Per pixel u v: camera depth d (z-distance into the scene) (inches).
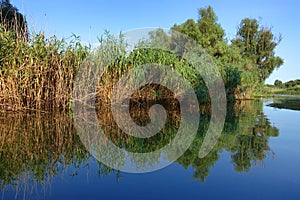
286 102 368.5
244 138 110.3
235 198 52.9
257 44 831.7
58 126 136.3
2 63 170.7
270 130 129.4
